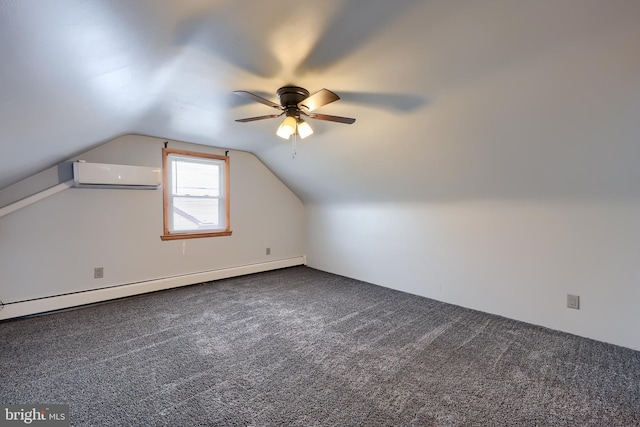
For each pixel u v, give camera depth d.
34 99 1.39
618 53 1.56
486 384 1.95
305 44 1.66
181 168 4.07
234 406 1.73
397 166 3.31
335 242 4.90
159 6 1.13
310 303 3.49
